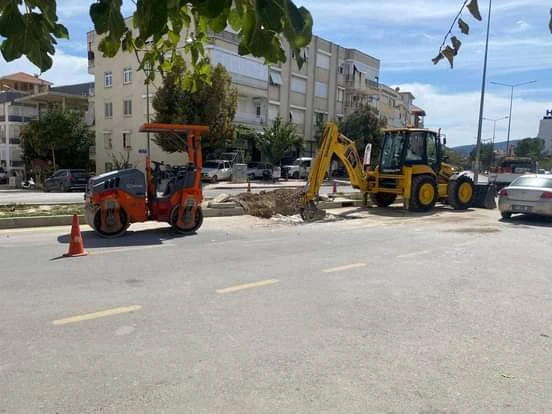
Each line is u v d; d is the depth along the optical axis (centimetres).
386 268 814
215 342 473
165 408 349
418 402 365
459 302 625
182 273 751
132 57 4194
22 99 5303
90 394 368
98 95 4547
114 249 952
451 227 1361
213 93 3353
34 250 927
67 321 524
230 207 1558
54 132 4291
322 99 5272
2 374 398
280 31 142
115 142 4453
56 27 160
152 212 1144
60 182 3148
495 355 456
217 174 3484
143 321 528
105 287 662
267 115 4509
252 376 402
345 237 1153
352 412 349
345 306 597
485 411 354
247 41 148
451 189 1822
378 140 4525
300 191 1773
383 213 1712
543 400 372
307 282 708
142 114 4197
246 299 616
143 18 147
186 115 3312
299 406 356
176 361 429
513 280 746
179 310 568
